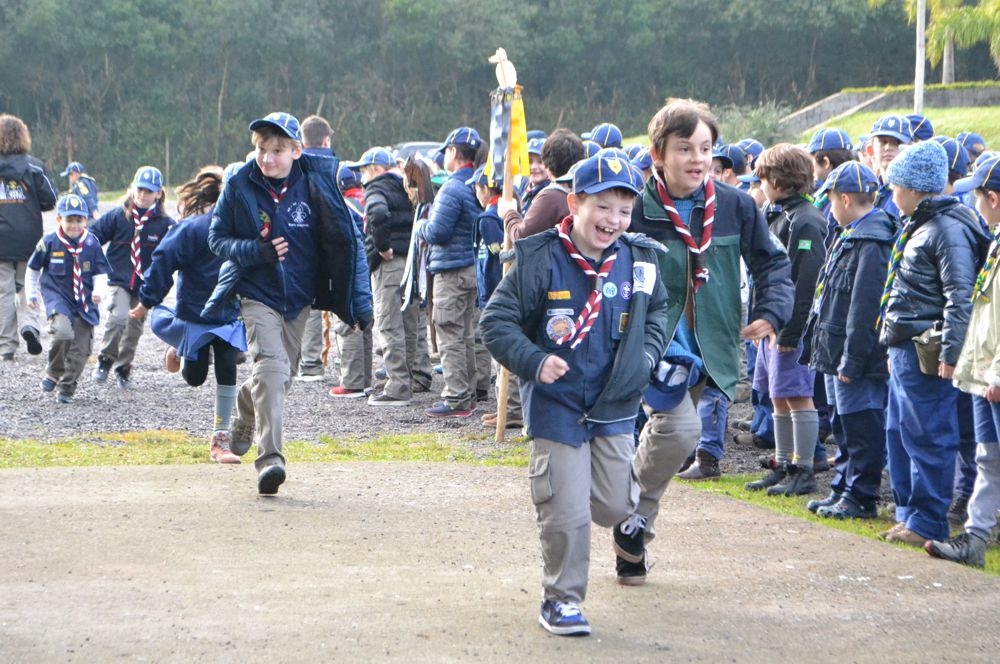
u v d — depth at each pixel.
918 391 7.32
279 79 67.50
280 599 5.96
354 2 67.69
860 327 7.99
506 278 5.58
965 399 8.20
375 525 7.55
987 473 7.07
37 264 12.65
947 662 5.43
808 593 6.38
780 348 8.84
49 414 11.80
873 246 8.03
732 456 10.48
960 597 6.36
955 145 8.73
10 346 15.12
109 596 5.95
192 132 65.62
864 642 5.65
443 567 6.67
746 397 13.04
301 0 67.00
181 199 9.53
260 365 8.02
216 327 9.23
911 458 7.44
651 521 6.38
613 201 5.48
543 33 69.50
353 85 67.62
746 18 68.19
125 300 13.35
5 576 6.26
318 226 8.09
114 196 55.25
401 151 39.53
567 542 5.51
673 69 71.00
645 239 5.80
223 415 9.64
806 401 8.98
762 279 6.41
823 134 10.59
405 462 9.73
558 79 71.12
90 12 63.41
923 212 7.22
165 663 5.08
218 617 5.66
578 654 5.30
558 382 5.55
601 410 5.56
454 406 12.09
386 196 12.74
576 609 5.54
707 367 6.19
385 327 12.75
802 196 8.92
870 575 6.72
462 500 8.38
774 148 8.98
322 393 13.48
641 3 68.44
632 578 6.39
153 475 8.87
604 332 5.61
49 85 65.00
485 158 12.13
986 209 7.08
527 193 10.90
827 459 10.02
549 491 5.51
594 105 70.69
